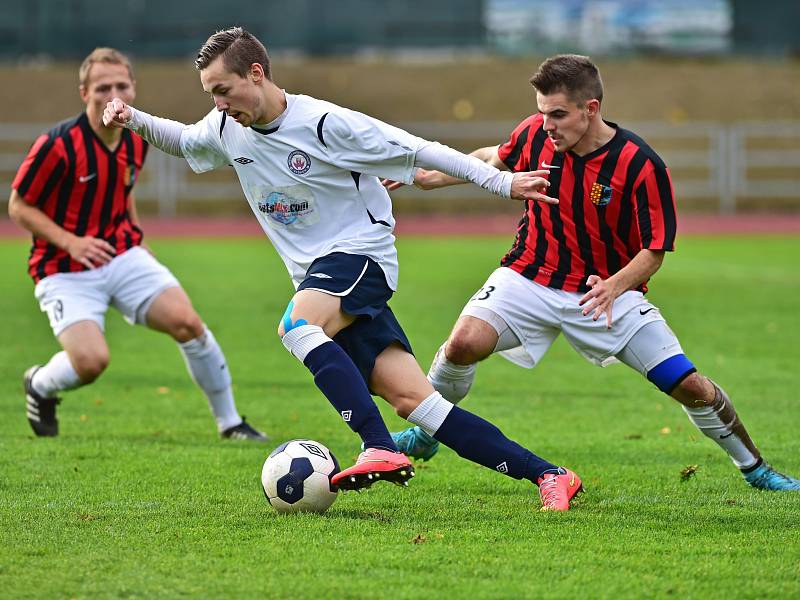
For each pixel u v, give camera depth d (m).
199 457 21.58
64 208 23.11
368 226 17.38
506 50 102.56
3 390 29.22
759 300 46.91
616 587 13.49
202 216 89.62
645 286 19.02
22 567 14.18
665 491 18.95
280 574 13.89
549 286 18.77
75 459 21.31
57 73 97.75
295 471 16.78
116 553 14.77
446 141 94.00
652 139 95.06
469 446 17.27
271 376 31.53
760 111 99.06
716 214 90.50
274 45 101.00
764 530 16.17
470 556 14.66
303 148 16.92
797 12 101.12
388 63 100.75
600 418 26.02
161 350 36.22
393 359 17.42
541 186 16.61
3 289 49.94
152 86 97.06
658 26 101.38
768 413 26.22
